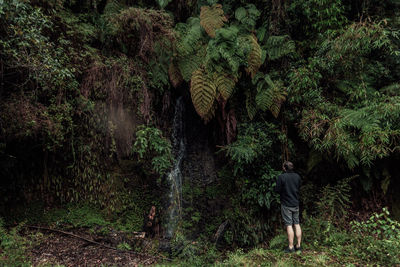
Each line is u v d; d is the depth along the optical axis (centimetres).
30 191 487
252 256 438
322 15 607
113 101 539
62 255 422
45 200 498
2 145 422
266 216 601
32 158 491
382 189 605
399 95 531
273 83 583
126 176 580
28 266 356
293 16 639
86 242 475
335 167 631
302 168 646
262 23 645
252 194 590
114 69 521
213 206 630
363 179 596
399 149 511
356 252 423
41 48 379
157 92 623
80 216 515
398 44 593
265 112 636
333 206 562
